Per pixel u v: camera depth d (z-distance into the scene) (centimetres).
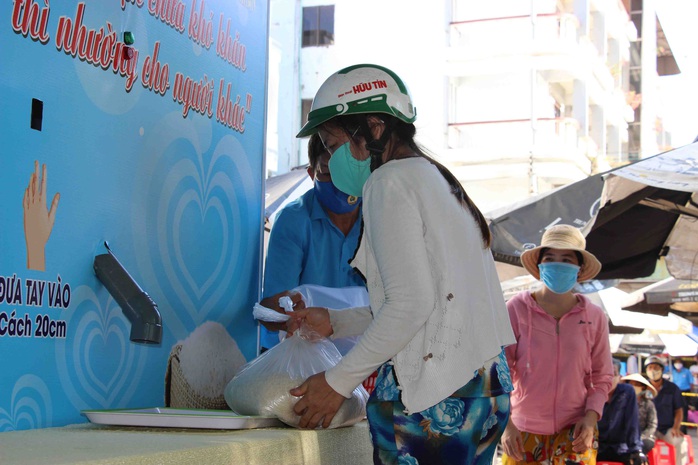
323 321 256
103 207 250
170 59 288
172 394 288
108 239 253
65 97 234
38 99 223
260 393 235
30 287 220
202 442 185
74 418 238
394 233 202
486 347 204
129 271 263
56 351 230
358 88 220
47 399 226
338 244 337
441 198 208
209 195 315
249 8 351
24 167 218
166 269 285
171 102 288
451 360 201
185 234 298
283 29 2466
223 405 323
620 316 998
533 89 2361
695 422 1670
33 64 222
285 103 2441
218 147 323
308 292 303
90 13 245
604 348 437
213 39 319
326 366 252
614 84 3127
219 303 323
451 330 202
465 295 205
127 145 263
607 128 3066
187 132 299
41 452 161
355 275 337
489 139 2406
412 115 224
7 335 211
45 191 226
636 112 3666
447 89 2402
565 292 430
